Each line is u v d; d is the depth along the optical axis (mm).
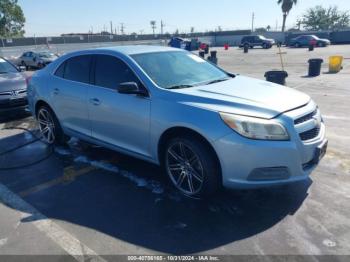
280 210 3428
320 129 3594
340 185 3920
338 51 30609
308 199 3621
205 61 4984
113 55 4363
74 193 3957
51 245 2982
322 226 3133
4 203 3758
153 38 57281
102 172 4516
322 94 9750
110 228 3225
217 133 3215
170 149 3742
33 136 6211
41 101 5508
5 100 7125
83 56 4770
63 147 5555
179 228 3191
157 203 3658
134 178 4297
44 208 3635
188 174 3686
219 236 3047
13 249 2939
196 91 3691
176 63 4465
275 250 2820
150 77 3930
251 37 42188
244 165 3189
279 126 3168
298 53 29828
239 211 3439
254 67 19188
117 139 4305
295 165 3238
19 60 24125
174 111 3518
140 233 3131
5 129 6746
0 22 58656
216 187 3520
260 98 3504
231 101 3395
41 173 4555
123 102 4035
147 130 3824
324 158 4746
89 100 4508
